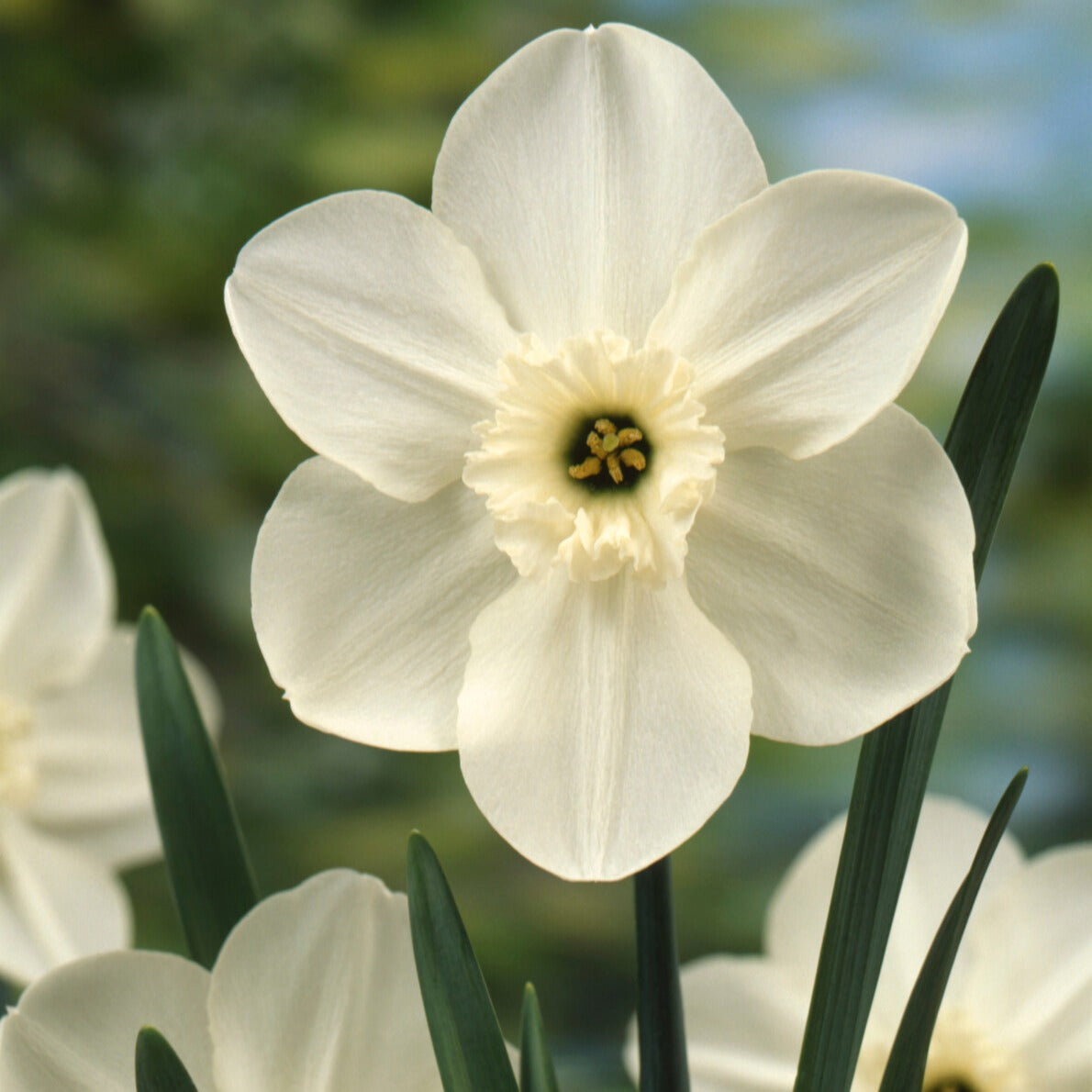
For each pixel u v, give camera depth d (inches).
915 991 24.1
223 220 85.7
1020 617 82.6
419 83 89.6
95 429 83.7
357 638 24.8
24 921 31.4
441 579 24.9
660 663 24.5
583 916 75.5
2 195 84.4
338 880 24.6
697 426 24.5
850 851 24.2
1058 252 86.0
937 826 27.2
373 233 24.8
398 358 24.8
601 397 25.0
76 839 32.4
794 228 24.4
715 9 95.0
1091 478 82.4
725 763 24.3
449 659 24.8
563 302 25.0
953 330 81.9
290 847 77.4
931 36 92.4
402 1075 24.8
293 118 87.8
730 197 24.8
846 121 92.9
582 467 25.1
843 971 24.1
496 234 24.9
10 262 84.0
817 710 24.4
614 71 24.8
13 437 82.5
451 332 24.9
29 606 32.3
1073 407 81.5
